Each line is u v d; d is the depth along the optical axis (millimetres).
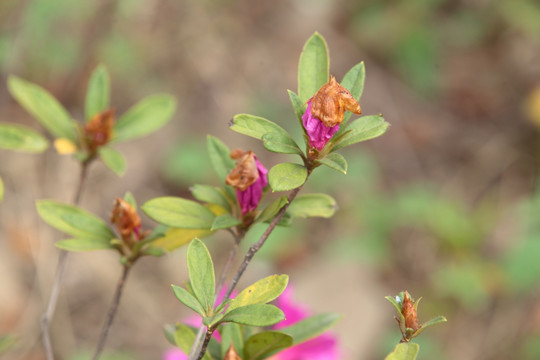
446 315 5004
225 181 1604
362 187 5445
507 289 5070
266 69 6156
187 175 5258
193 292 1403
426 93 6512
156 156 5379
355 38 6641
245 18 6379
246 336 1686
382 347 4551
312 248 5133
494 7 6879
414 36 6527
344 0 6820
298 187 1451
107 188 5160
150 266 4898
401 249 5270
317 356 2127
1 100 4602
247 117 1428
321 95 1391
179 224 1630
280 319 1230
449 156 6148
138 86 5559
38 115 2207
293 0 6680
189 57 5902
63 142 2170
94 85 2295
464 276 5066
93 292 4691
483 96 6574
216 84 5887
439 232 5207
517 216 5598
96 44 5215
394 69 6562
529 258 4805
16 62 4648
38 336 4367
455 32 6887
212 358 1630
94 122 2154
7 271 4543
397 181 5863
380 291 4961
